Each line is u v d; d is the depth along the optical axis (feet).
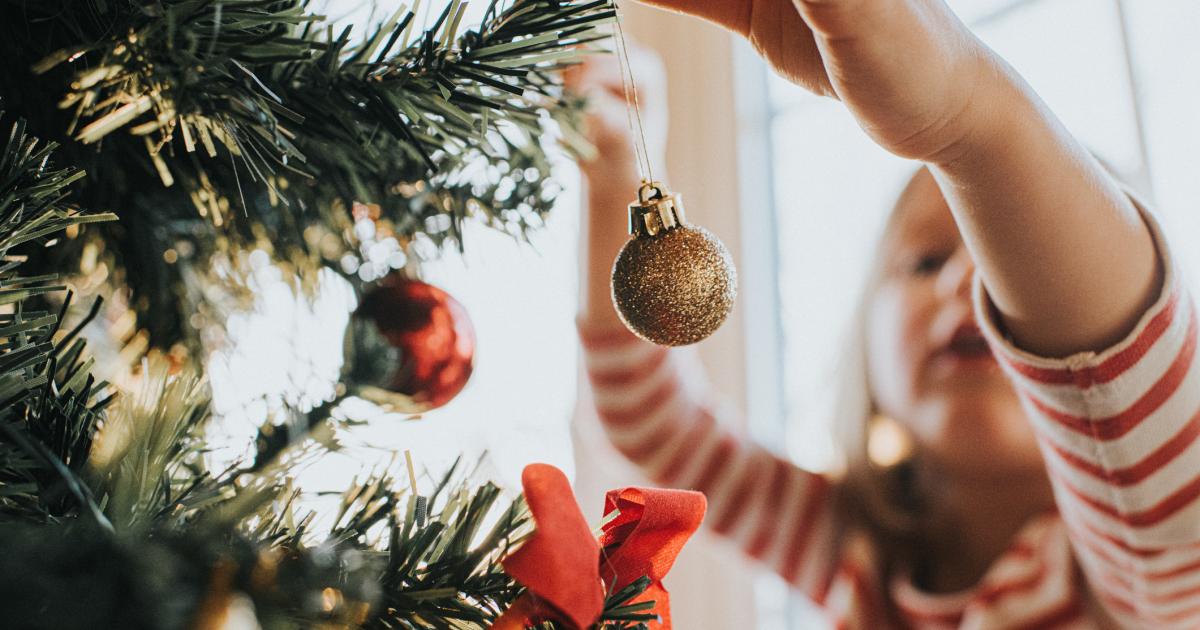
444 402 1.53
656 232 1.37
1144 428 1.50
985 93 1.19
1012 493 2.59
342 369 1.48
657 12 5.34
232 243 1.66
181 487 1.17
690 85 5.27
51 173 1.18
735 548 3.21
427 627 1.15
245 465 1.30
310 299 1.78
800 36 1.31
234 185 1.53
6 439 1.08
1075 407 1.49
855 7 1.09
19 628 0.84
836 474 3.15
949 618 2.55
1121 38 3.47
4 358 1.09
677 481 3.10
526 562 1.11
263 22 1.20
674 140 5.21
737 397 4.83
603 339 2.85
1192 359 1.49
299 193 1.58
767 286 5.00
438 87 1.32
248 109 1.20
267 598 0.97
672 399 3.02
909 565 2.78
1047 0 3.78
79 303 1.55
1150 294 1.41
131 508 1.03
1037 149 1.24
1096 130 3.57
